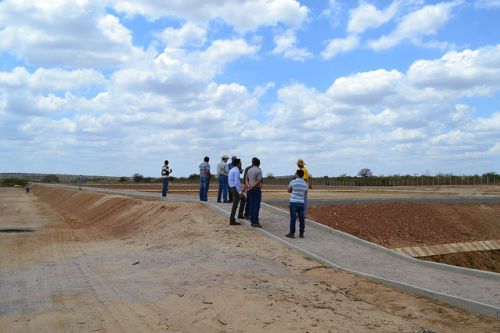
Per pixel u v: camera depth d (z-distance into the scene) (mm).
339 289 9727
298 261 12133
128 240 17219
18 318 7480
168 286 9328
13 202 52406
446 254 18812
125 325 7020
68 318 7402
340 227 18344
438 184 67125
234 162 16781
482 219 23547
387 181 70875
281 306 7996
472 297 9125
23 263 12984
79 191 48656
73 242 17500
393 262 12516
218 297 8406
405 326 7492
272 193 37031
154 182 103625
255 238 14672
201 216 17906
